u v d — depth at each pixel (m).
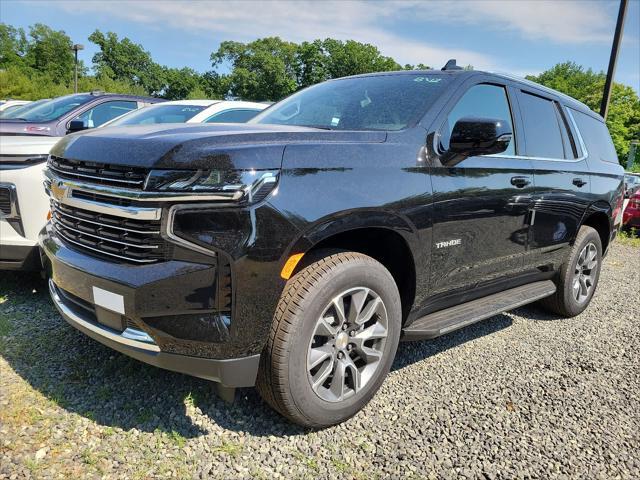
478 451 2.49
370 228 2.59
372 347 2.71
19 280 4.39
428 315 3.17
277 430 2.53
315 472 2.26
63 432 2.37
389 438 2.54
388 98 3.21
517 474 2.34
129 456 2.25
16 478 2.06
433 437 2.58
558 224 4.00
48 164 2.81
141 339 2.21
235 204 2.06
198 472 2.20
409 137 2.79
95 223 2.32
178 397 2.73
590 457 2.50
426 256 2.81
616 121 47.72
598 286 6.04
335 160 2.39
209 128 2.56
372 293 2.58
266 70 76.88
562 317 4.66
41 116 7.05
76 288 2.40
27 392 2.67
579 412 2.91
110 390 2.75
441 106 3.03
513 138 3.57
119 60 89.50
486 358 3.60
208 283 2.08
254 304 2.15
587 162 4.48
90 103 7.23
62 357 3.07
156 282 2.08
